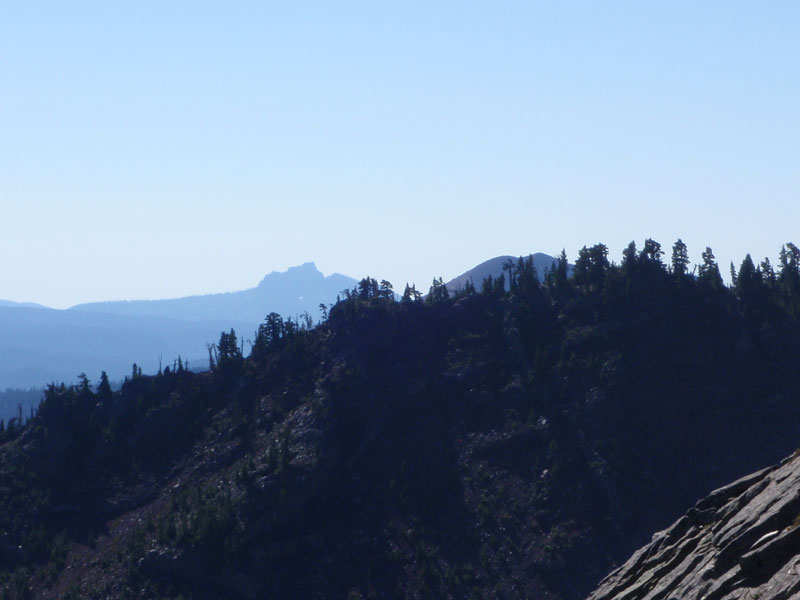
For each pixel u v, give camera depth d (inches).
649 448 7377.0
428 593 6304.1
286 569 6707.7
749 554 1531.7
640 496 6963.6
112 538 7258.9
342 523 7145.7
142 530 7111.2
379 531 7017.7
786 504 1595.7
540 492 7086.6
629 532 6653.5
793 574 1437.0
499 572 6427.2
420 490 7391.7
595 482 7076.8
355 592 6417.3
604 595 1927.9
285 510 7086.6
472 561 6574.8
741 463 7160.4
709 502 1881.2
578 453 7372.1
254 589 6461.6
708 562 1674.5
